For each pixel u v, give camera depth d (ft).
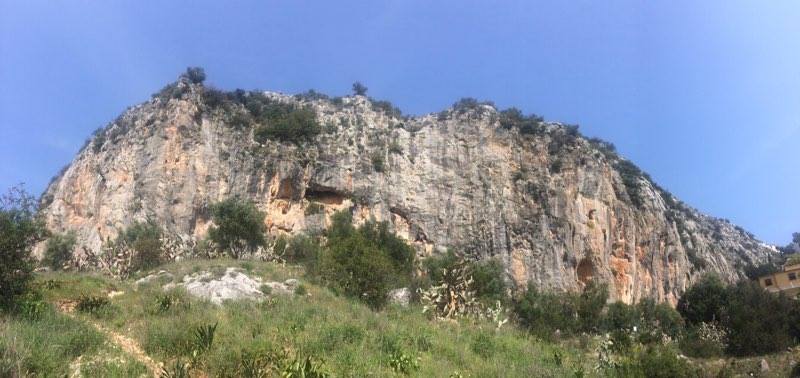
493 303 145.38
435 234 310.04
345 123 341.41
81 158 302.25
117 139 291.99
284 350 55.83
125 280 114.42
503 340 89.61
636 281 330.34
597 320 202.08
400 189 319.47
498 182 330.54
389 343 66.80
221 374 49.11
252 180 282.77
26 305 62.80
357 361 58.08
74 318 65.05
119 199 260.01
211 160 281.74
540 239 310.65
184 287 96.68
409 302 120.98
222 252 163.63
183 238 200.03
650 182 429.79
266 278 108.99
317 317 78.33
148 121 286.05
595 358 100.94
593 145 380.58
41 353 46.55
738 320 150.92
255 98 341.00
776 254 497.87
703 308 232.12
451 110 370.94
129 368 48.55
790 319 153.07
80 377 45.98
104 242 221.05
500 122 357.61
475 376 62.59
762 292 212.43
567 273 306.76
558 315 189.67
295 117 319.27
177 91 297.94
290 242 216.13
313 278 116.88
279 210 284.00
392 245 203.00
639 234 347.56
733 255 450.71
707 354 145.89
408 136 347.77
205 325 62.13
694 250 386.52
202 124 291.58
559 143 352.08
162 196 261.24
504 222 313.73
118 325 68.64
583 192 334.85
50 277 90.63
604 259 322.34
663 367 75.97
